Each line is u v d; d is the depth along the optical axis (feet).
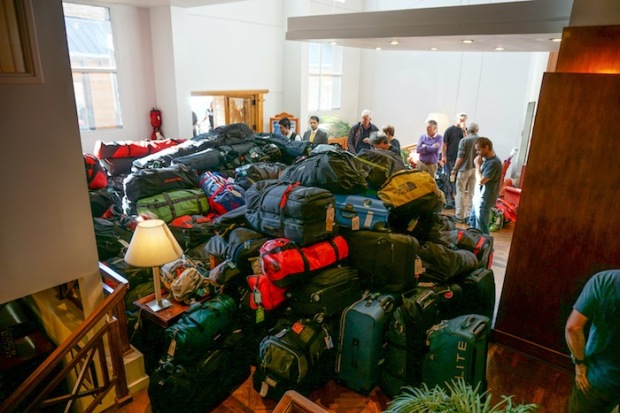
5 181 7.69
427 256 10.74
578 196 9.22
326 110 32.37
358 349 9.23
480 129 28.04
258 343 10.22
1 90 7.32
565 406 9.05
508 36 11.84
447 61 28.81
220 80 24.54
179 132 20.61
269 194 10.24
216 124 26.12
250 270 10.22
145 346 10.45
